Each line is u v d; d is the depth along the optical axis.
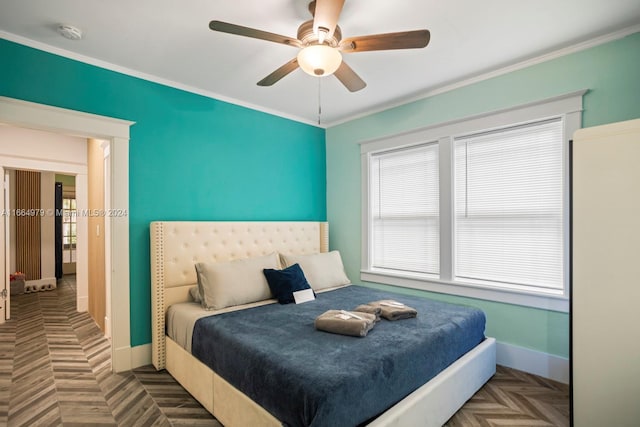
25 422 2.04
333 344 1.90
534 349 2.66
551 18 2.11
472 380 2.29
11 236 6.06
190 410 2.18
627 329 1.64
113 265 2.71
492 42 2.40
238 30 1.75
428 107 3.32
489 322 2.91
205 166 3.27
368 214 3.89
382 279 3.74
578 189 1.81
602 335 1.72
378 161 3.87
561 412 2.16
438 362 2.03
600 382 1.73
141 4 1.95
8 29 2.20
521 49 2.50
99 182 3.80
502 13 2.06
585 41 2.39
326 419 1.39
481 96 2.95
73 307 4.88
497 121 2.85
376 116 3.79
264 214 3.74
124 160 2.74
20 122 2.28
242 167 3.56
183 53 2.53
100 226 3.78
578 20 2.14
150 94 2.92
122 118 2.75
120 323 2.74
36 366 2.84
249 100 3.52
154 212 2.94
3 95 2.24
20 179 6.17
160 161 2.97
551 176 2.65
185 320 2.51
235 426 1.85
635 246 1.62
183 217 3.11
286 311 2.60
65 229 7.71
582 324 1.79
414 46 1.87
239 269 2.91
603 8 2.01
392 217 3.72
